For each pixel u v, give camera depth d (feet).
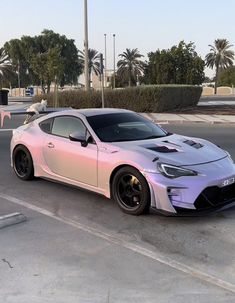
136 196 19.60
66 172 23.11
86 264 14.75
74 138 22.17
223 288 13.11
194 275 13.98
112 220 19.35
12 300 12.37
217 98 182.19
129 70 322.55
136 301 12.31
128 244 16.58
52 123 24.62
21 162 26.61
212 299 12.42
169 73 181.37
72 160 22.53
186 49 182.50
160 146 20.65
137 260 15.12
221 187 19.07
